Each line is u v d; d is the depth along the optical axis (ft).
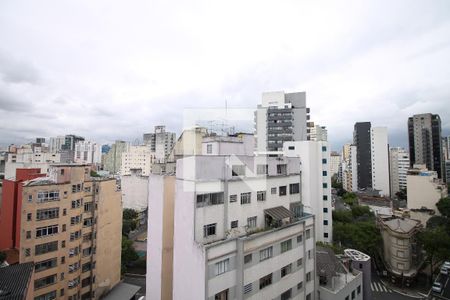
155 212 103.04
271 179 109.09
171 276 100.53
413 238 214.07
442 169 563.89
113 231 181.68
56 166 157.89
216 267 82.02
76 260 155.12
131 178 385.70
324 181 201.67
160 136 563.48
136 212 358.84
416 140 583.58
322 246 155.84
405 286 200.03
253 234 93.04
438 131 563.89
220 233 90.58
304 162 192.34
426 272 223.71
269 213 104.12
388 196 489.67
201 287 79.56
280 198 112.98
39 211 140.15
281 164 116.88
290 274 102.99
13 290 90.22
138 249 269.85
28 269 107.04
